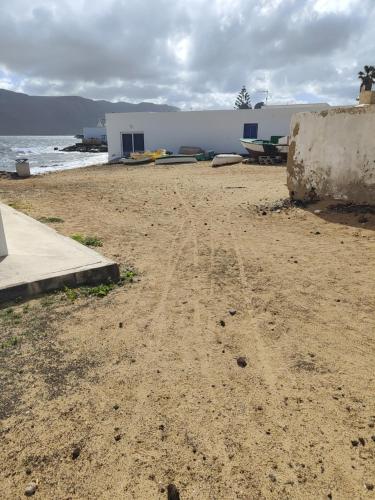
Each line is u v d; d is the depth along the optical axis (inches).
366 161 332.8
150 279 215.5
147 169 939.3
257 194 498.9
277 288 202.8
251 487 90.5
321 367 135.3
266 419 111.3
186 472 94.3
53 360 137.5
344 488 90.3
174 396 120.3
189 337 154.7
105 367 134.2
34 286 184.2
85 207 430.9
